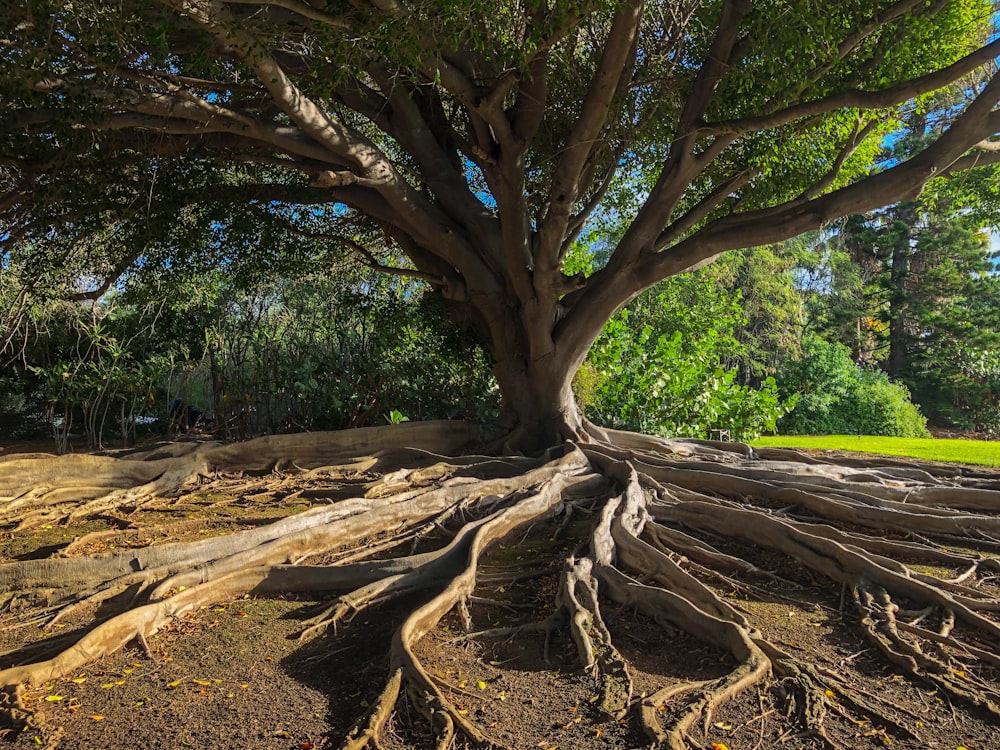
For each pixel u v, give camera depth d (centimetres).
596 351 1495
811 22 806
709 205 1123
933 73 811
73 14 677
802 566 695
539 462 1070
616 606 612
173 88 908
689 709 419
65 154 870
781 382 3003
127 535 800
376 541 770
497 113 909
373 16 693
